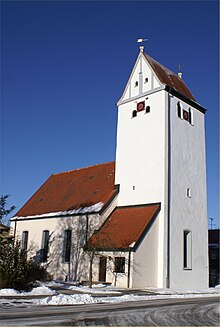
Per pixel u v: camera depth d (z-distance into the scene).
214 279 46.84
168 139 35.38
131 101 39.28
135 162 37.12
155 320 13.99
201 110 40.62
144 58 39.22
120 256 31.92
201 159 39.03
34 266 27.33
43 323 12.38
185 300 22.58
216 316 15.70
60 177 50.38
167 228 33.19
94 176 43.91
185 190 36.12
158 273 32.53
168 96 36.59
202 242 36.97
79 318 13.85
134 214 34.97
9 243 25.91
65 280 37.16
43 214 43.09
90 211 36.62
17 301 19.03
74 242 37.66
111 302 20.25
